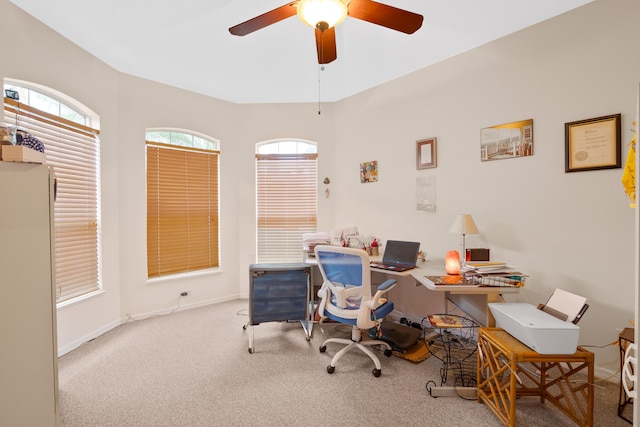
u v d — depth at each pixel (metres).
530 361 1.50
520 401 1.81
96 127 2.81
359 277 2.17
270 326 3.01
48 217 1.24
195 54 2.78
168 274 3.43
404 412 1.73
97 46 2.61
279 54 2.80
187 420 1.65
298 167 3.92
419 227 3.10
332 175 3.87
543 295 2.33
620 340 1.70
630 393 1.22
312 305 3.01
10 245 1.15
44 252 1.23
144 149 3.20
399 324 2.80
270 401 1.82
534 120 2.35
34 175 1.20
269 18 1.61
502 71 2.51
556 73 2.24
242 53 2.77
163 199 3.37
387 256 2.90
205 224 3.69
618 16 1.98
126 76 3.08
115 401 1.81
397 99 3.25
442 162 2.90
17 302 1.16
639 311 1.10
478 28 2.39
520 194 2.43
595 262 2.11
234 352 2.46
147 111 3.22
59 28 2.36
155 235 3.32
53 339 1.25
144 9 2.15
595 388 1.94
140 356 2.38
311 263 2.98
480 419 1.67
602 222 2.07
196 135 3.64
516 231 2.46
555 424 1.62
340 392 1.92
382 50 2.73
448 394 1.88
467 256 2.38
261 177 3.92
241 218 3.89
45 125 2.34
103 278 2.84
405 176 3.20
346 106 3.74
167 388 1.95
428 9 2.17
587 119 2.11
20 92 2.26
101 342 2.63
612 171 2.03
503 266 2.18
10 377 1.15
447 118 2.86
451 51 2.74
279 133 3.88
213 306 3.61
